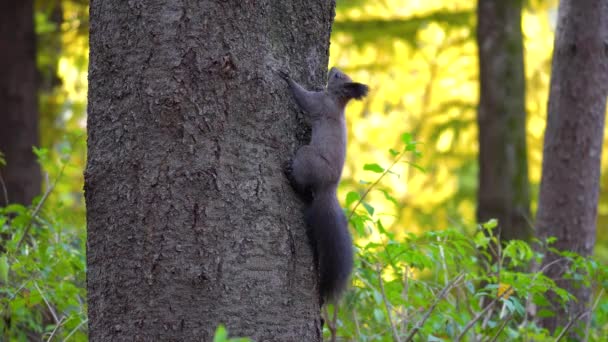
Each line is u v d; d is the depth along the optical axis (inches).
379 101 1063.0
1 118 772.6
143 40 287.0
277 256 293.3
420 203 1077.1
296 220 303.9
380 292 398.9
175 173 280.5
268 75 301.3
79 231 451.5
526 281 386.0
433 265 407.5
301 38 320.5
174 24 285.6
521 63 842.8
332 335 359.3
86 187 293.3
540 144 1039.0
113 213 285.7
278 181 299.0
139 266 279.7
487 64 842.8
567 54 523.5
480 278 392.8
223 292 280.4
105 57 293.3
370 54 1010.7
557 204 520.7
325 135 331.3
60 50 975.0
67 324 372.8
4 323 396.5
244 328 282.2
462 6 1020.5
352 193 371.9
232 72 289.1
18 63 782.5
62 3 942.4
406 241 406.3
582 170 518.6
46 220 444.1
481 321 421.4
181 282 276.8
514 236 810.2
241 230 286.2
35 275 396.8
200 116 283.7
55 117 1005.2
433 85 1055.0
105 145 290.4
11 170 766.5
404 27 937.5
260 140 295.3
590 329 472.1
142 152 283.1
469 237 426.3
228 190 285.3
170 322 275.6
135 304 279.3
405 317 398.0
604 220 1146.7
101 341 285.4
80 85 1002.1
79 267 401.1
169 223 279.0
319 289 312.5
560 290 394.3
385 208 1038.4
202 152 282.8
